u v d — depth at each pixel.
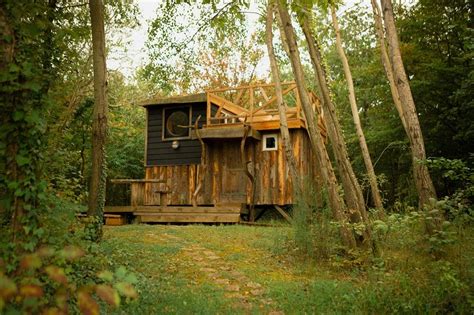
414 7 13.95
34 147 3.55
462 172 5.65
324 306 5.17
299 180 9.57
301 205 8.19
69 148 10.21
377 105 17.41
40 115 3.71
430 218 5.46
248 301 5.47
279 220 13.93
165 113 16.61
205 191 14.90
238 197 14.29
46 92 4.18
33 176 3.48
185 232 10.46
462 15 12.80
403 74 7.68
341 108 21.42
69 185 5.84
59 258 2.77
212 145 15.06
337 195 7.68
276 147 14.09
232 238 9.61
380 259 5.92
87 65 11.74
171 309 4.89
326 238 7.57
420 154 7.35
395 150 16.11
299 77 8.02
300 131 13.80
